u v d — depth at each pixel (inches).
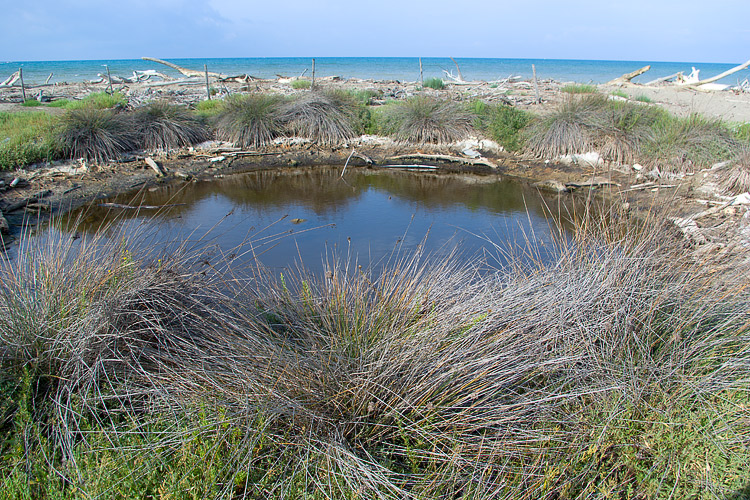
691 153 323.9
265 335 113.2
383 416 93.4
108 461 79.2
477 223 260.7
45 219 257.8
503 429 92.6
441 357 101.5
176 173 354.0
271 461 85.7
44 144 341.4
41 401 95.1
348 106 462.6
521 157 398.3
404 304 121.4
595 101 404.5
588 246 149.3
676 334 110.1
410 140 438.3
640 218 196.5
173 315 117.7
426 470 85.7
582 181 333.1
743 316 114.5
